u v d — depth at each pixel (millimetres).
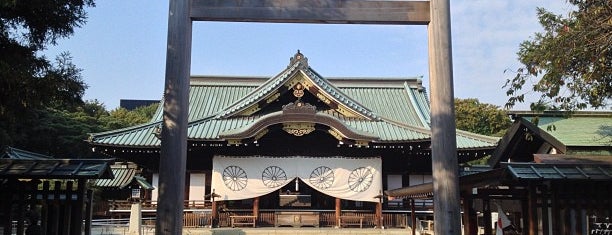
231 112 24422
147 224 23453
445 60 8422
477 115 49906
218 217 23031
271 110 24969
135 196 27031
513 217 11133
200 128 23516
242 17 8438
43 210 8344
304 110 22031
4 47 7465
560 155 10062
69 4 7922
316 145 23750
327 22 8633
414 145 23141
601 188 7914
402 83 32062
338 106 24547
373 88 31547
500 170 8078
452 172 8148
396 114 29484
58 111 41125
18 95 7246
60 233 8328
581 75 8336
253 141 22234
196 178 24125
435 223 8164
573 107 8703
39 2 7289
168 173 7863
